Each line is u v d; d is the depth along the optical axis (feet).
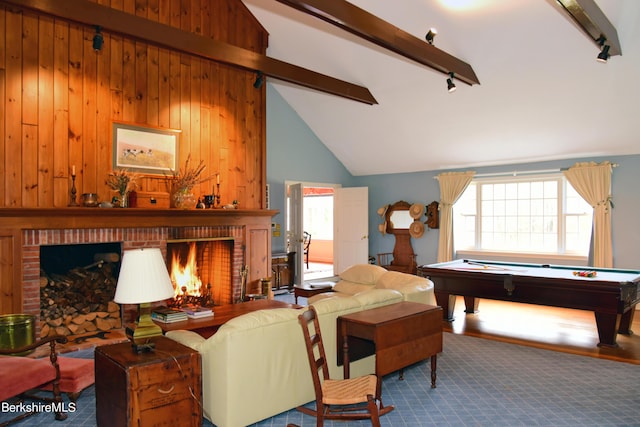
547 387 11.62
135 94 16.81
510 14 15.52
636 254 20.47
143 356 8.13
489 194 25.46
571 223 22.88
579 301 14.79
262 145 21.09
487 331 17.12
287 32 20.84
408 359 10.36
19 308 13.65
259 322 9.18
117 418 7.88
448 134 23.26
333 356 10.68
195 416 8.39
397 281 15.67
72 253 16.81
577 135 20.36
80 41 15.44
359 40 19.40
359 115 24.84
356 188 29.25
